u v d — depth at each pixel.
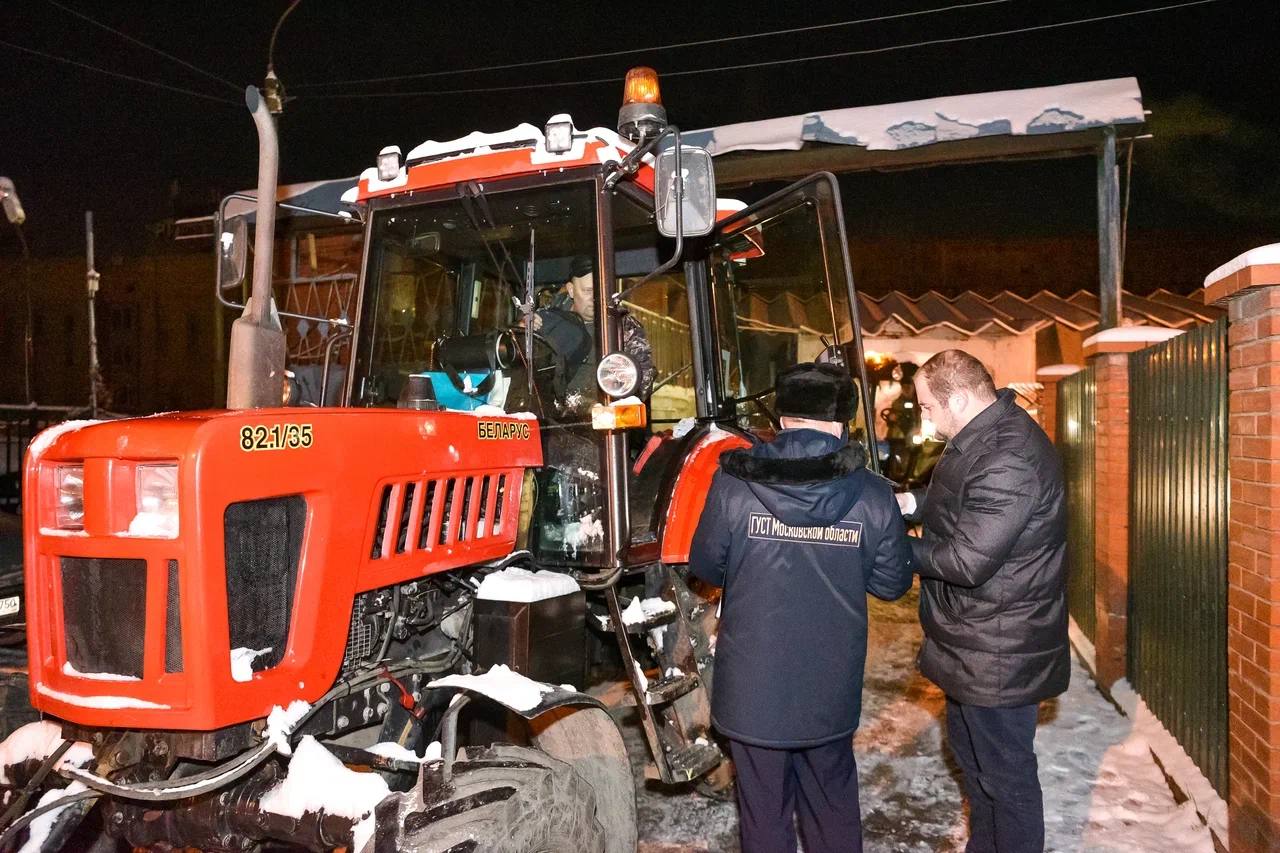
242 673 2.15
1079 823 3.69
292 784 2.24
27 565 2.28
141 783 2.20
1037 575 2.77
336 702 2.52
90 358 9.53
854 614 2.60
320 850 2.22
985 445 2.80
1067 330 11.20
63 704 2.19
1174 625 4.20
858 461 2.60
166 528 2.11
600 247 3.25
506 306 3.77
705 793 3.87
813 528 2.58
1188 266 17.84
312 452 2.31
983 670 2.79
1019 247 17.31
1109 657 5.26
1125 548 5.23
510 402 3.45
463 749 2.44
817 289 3.63
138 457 2.10
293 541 2.34
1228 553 3.29
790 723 2.55
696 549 2.74
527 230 3.50
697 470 3.56
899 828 3.75
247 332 2.69
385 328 3.68
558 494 3.30
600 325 3.24
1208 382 3.72
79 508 2.25
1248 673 2.96
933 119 8.02
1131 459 5.08
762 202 3.53
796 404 2.66
